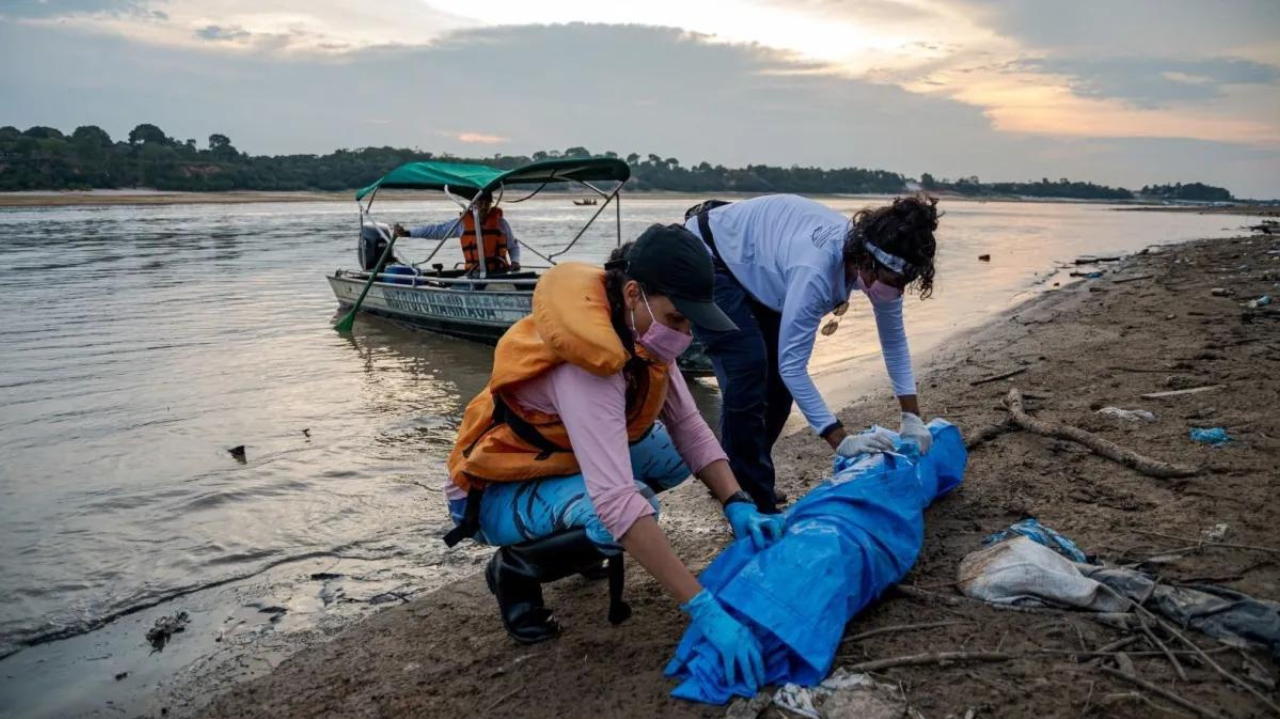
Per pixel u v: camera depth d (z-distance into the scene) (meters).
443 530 4.39
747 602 2.50
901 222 2.96
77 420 6.46
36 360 8.63
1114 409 4.79
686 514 4.23
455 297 9.92
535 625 2.95
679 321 2.38
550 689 2.64
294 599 3.69
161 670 3.17
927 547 3.25
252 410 6.79
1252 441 3.98
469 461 2.73
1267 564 2.80
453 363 8.88
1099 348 7.12
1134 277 13.88
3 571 3.98
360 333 10.60
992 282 15.12
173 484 5.08
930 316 11.09
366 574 3.89
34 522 4.54
